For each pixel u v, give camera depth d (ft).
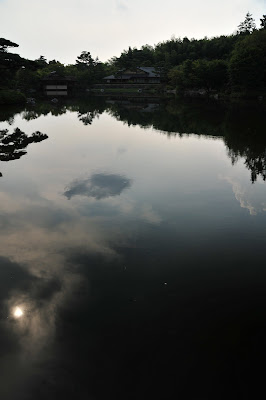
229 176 50.70
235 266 25.11
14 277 23.54
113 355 16.58
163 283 22.82
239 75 237.66
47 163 57.98
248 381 15.17
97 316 19.45
